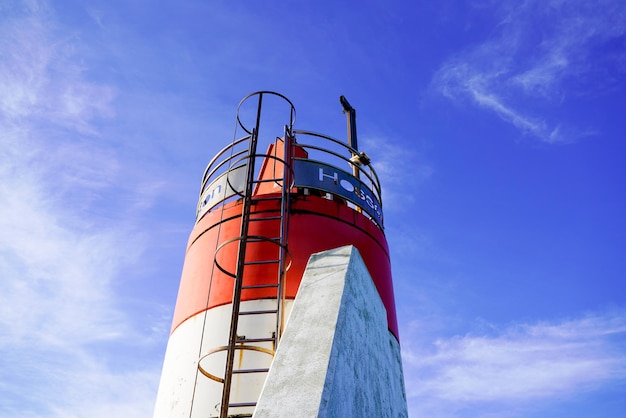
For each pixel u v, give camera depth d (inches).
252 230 396.8
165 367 378.0
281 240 338.6
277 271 373.7
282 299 323.9
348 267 274.8
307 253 386.9
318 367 212.1
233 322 274.8
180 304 403.9
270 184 459.5
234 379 326.6
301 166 429.7
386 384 298.7
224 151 469.4
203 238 424.8
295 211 410.9
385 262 447.2
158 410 355.9
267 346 336.5
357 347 253.9
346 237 415.8
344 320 241.0
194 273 408.5
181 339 374.0
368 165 500.7
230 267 383.6
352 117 644.7
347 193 441.1
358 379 243.4
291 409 196.1
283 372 216.8
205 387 332.8
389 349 337.4
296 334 238.2
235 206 420.2
